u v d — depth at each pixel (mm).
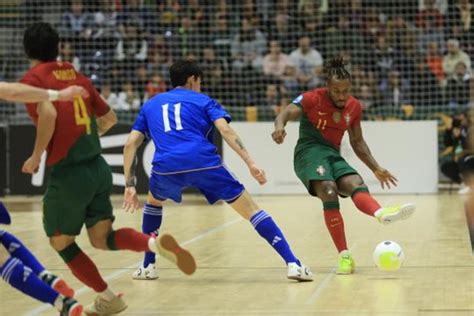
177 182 10977
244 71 31719
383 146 26984
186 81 11500
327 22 33156
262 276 11445
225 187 10938
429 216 19375
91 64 32031
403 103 31156
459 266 11938
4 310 9383
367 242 14898
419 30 32469
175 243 8133
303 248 14297
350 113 12008
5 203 25281
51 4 33531
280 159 27078
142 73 31547
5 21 33188
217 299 9789
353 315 8648
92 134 8453
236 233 16734
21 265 7816
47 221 8469
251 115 29547
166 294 10211
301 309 9047
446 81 31094
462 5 32625
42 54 8430
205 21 33156
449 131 27641
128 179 10844
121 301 8914
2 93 7484
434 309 8883
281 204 23484
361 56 32250
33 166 8156
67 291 8242
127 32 32531
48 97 7617
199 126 11109
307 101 11867
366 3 33188
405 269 11758
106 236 8734
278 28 32844
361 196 11414
